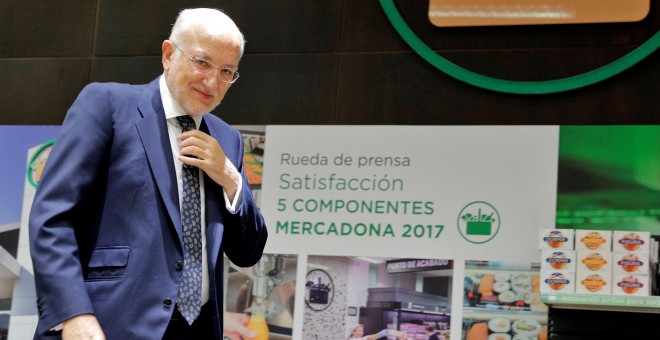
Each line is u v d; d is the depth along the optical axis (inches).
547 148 140.3
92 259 70.2
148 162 72.1
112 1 168.9
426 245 141.3
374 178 145.6
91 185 70.2
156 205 71.2
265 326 144.5
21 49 171.0
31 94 168.9
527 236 138.1
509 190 140.3
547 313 134.1
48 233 66.7
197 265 72.0
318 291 143.7
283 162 149.8
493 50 150.2
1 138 162.4
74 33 169.5
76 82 167.6
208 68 73.7
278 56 159.6
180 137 73.7
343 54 156.9
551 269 120.3
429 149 144.6
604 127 138.9
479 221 140.2
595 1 145.2
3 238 157.8
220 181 74.2
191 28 74.3
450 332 137.1
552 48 148.1
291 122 156.7
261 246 81.4
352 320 141.6
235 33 75.2
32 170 160.4
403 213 143.3
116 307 68.5
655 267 126.6
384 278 141.7
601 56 145.9
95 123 71.6
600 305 115.1
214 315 71.9
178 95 74.2
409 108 151.9
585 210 136.9
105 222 70.8
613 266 118.9
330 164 147.8
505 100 148.0
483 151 142.6
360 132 147.8
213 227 73.2
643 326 117.0
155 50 165.3
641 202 135.2
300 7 160.6
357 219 144.8
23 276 155.6
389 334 139.6
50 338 66.6
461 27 152.1
